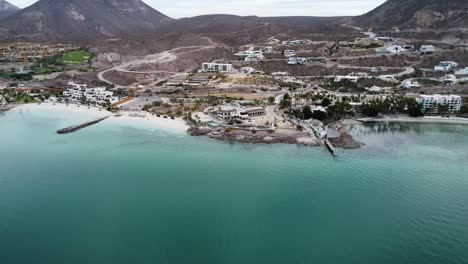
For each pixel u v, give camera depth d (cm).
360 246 8500
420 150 14675
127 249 8400
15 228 9194
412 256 8150
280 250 8394
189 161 13438
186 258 8144
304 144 15188
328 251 8344
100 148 14838
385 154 14188
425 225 9269
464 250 8325
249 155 14000
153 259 8088
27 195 10812
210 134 16362
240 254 8250
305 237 8850
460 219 9512
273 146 15025
